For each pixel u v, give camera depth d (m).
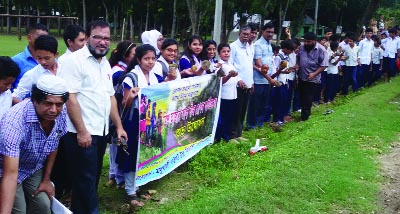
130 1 39.62
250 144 7.64
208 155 6.75
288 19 32.28
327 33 14.12
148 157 5.35
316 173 5.62
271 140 8.27
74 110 4.07
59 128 3.69
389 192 5.27
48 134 3.61
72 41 5.09
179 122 6.08
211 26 28.61
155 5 39.44
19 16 36.09
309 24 45.78
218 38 9.38
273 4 27.30
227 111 7.67
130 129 5.03
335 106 12.04
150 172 5.46
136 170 5.04
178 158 6.16
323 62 9.81
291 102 11.48
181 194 5.46
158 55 6.48
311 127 8.56
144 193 5.44
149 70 5.33
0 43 31.31
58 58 4.84
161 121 5.57
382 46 15.44
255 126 9.26
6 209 3.23
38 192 3.81
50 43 4.40
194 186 5.74
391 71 16.83
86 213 4.42
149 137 5.31
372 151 6.78
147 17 40.28
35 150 3.54
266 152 7.04
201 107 6.66
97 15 47.03
